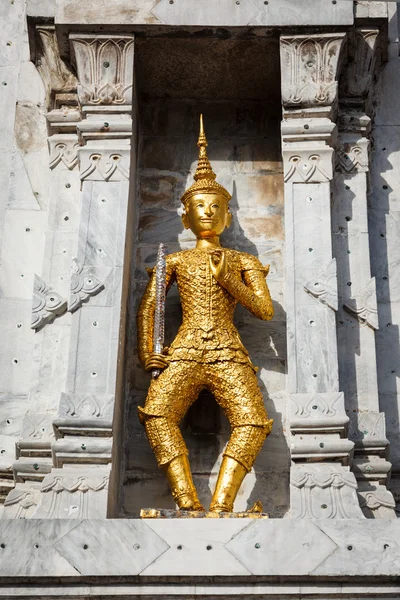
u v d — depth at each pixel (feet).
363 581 29.81
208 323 35.65
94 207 37.06
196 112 42.11
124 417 36.73
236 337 35.88
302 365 34.63
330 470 33.14
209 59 39.73
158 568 29.68
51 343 36.70
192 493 33.55
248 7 38.04
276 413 36.73
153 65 40.04
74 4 38.11
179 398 34.88
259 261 37.99
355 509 32.27
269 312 36.35
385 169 40.96
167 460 34.01
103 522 30.53
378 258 39.50
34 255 39.58
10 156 41.50
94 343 34.88
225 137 41.75
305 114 38.04
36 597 29.73
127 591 29.71
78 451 33.24
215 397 35.32
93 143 38.01
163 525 30.45
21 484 34.86
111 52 38.40
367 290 36.99
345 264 37.50
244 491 35.53
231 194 40.73
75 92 40.01
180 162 41.29
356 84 39.40
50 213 38.86
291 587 29.73
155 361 35.22
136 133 40.75
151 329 36.09
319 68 38.09
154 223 40.16
